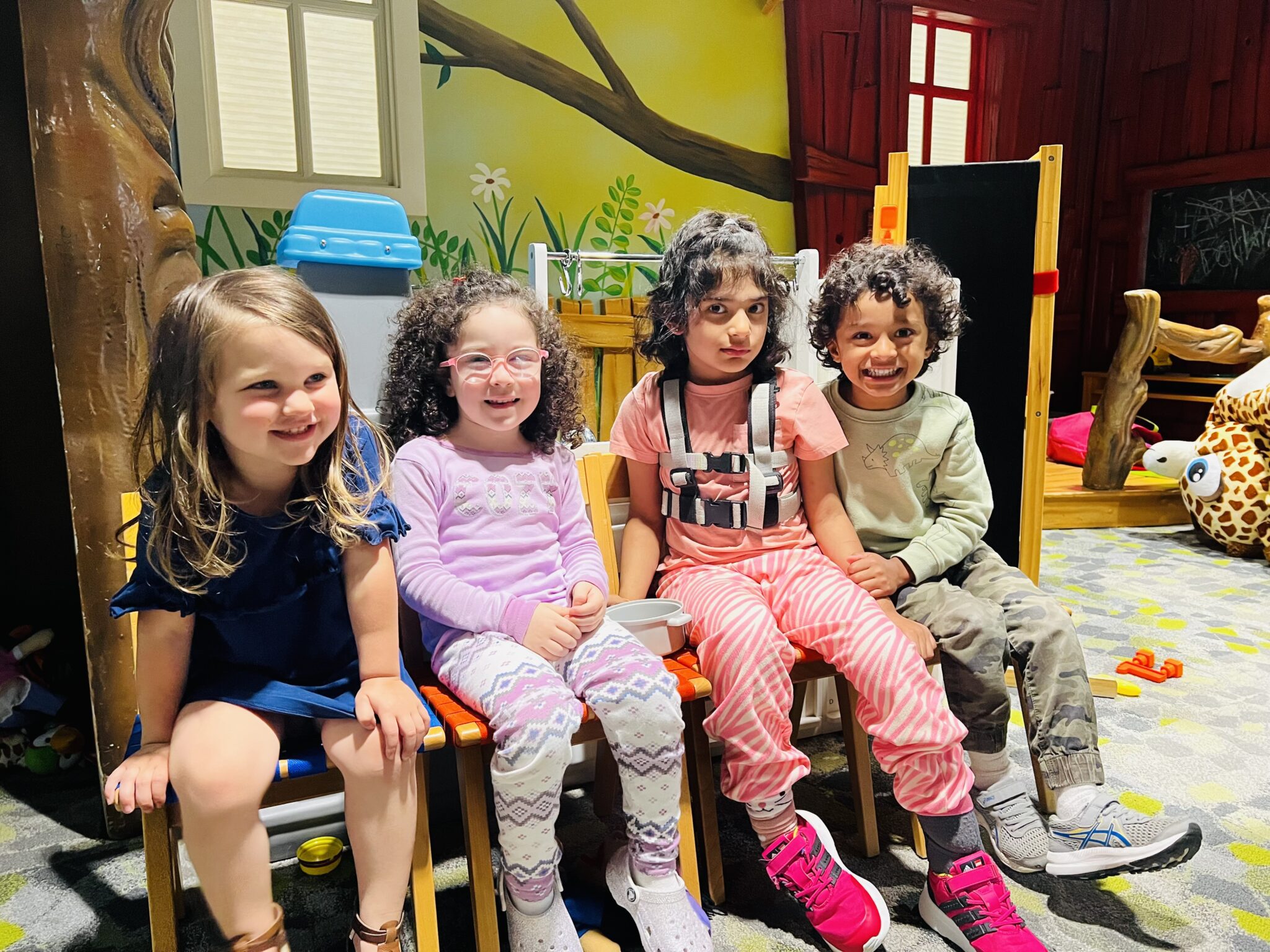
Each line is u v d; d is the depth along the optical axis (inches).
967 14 148.7
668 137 125.5
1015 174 66.0
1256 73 149.0
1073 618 92.6
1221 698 72.7
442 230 114.0
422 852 39.1
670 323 52.0
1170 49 159.6
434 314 46.0
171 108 53.2
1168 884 48.6
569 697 39.4
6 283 69.1
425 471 44.6
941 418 54.7
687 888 44.0
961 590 51.4
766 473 51.7
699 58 125.6
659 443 53.1
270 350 34.0
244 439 34.6
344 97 88.1
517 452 47.5
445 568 43.8
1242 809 56.0
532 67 115.2
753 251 50.0
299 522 37.4
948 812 43.2
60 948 43.8
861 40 135.7
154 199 51.8
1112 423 134.2
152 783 34.1
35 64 48.3
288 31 83.9
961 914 42.8
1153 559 116.6
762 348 53.0
